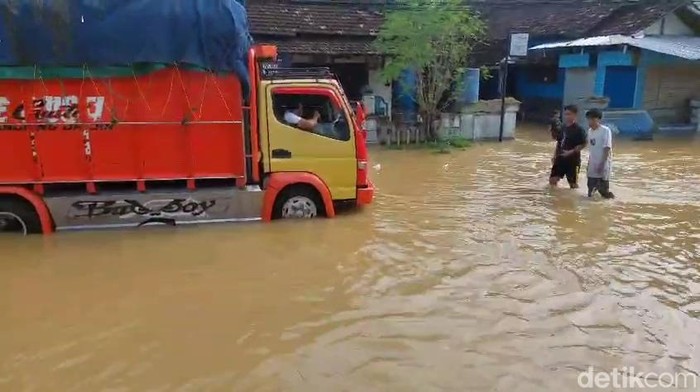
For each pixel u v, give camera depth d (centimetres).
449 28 1550
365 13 1925
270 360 456
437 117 1681
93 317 530
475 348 475
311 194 828
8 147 732
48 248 709
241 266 655
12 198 746
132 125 750
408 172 1236
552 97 2222
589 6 2220
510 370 442
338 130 823
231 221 805
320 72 838
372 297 574
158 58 720
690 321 525
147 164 765
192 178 779
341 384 423
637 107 2038
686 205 941
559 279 620
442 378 430
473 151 1547
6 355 462
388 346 478
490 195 1012
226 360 456
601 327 512
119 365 449
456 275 631
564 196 1005
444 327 511
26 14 685
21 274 631
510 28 2317
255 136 789
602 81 1961
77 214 762
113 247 715
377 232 780
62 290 590
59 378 431
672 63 2020
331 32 1762
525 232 788
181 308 548
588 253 704
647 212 897
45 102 728
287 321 523
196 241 736
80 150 747
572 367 447
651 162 1370
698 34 2077
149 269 645
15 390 416
